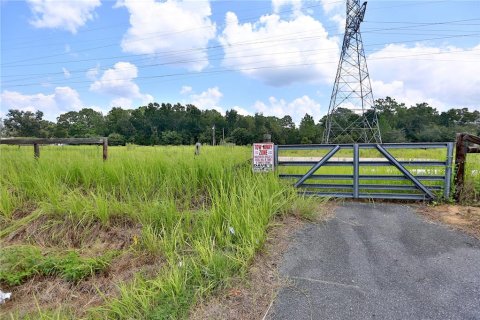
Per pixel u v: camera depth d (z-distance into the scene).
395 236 3.83
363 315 2.39
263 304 2.55
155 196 5.05
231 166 5.77
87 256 3.76
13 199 4.97
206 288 2.67
